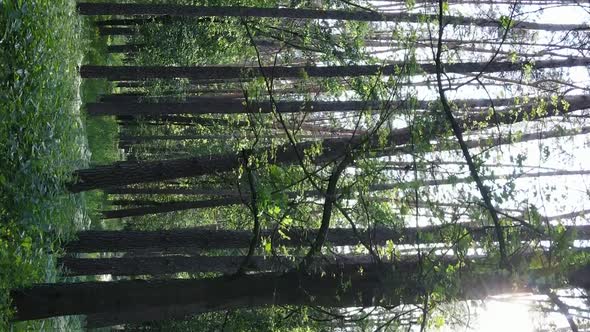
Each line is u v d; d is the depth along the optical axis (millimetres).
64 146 11445
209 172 10422
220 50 20672
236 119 20844
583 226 8328
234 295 6973
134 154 26750
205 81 22703
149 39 21203
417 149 7457
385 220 7598
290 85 19578
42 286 7562
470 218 6941
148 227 26938
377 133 7953
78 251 12086
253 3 18656
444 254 6836
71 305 7336
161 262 12469
